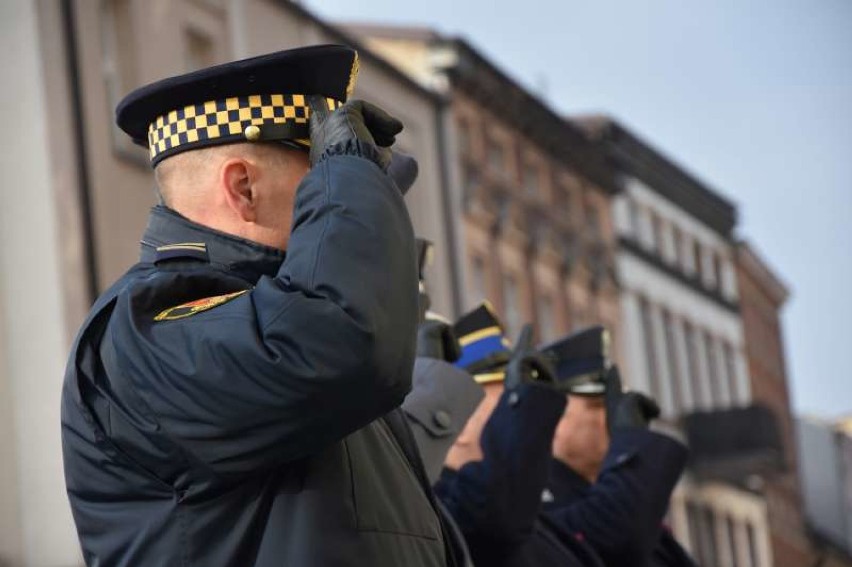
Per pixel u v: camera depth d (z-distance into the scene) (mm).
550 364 5844
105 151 21391
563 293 38531
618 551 6961
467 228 33188
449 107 32750
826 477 55781
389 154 3752
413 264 3551
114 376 3594
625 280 42719
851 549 55562
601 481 7016
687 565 8164
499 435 5691
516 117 36344
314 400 3426
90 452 3637
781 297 58656
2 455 19938
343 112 3709
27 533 19719
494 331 6332
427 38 33219
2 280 20594
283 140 3828
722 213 50656
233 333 3457
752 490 47438
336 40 28609
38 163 20672
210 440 3484
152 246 3834
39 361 20188
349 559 3561
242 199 3809
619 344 41969
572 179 39969
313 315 3424
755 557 46969
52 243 20453
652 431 7051
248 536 3562
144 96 3846
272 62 3787
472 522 5668
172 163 3854
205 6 24281
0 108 20859
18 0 20891
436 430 5152
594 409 7387
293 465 3602
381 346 3438
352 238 3496
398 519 3715
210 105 3830
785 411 57688
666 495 7016
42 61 20859
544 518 6855
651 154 44781
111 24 22188
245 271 3775
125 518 3623
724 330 50656
